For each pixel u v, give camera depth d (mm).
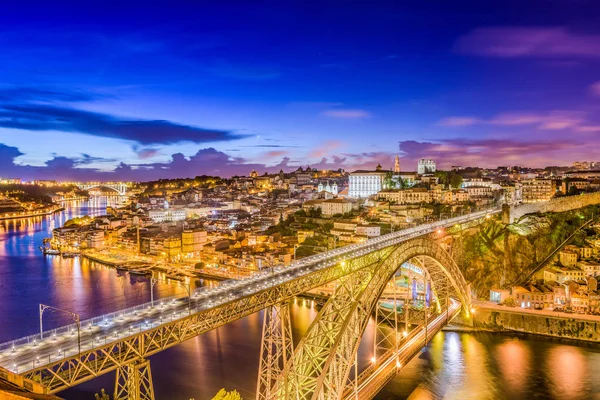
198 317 63844
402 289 180000
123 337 54844
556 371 117500
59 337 55812
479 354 129125
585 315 145250
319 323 80000
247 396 102875
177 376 113000
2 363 47906
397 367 98125
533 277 182750
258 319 158625
